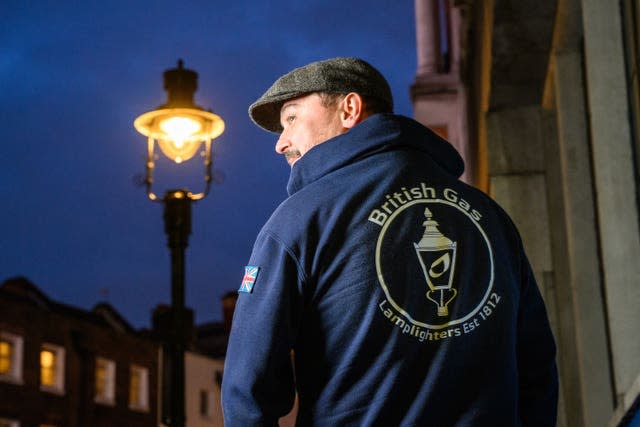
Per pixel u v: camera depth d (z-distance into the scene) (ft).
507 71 21.93
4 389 96.68
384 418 5.32
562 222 22.41
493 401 5.52
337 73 6.29
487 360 5.59
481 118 25.54
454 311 5.57
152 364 119.24
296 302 5.51
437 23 41.83
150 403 117.60
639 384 10.15
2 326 97.91
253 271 5.61
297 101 6.39
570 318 21.77
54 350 104.27
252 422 5.37
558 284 22.09
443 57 45.16
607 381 17.40
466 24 31.19
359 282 5.46
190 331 25.21
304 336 5.57
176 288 25.27
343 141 5.91
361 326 5.40
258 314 5.48
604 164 13.09
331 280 5.51
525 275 6.37
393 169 5.86
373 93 6.31
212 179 25.72
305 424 5.46
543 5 19.92
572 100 19.58
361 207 5.68
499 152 23.17
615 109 13.16
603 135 13.16
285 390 5.59
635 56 12.59
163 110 25.26
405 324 5.43
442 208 5.84
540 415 6.57
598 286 17.94
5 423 96.12
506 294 5.85
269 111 6.73
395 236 5.61
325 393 5.42
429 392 5.36
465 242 5.80
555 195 22.61
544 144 23.04
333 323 5.46
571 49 19.86
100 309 122.93
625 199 12.90
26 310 100.99
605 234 12.90
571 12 19.25
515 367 5.82
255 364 5.42
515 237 6.36
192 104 25.75
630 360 12.50
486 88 23.11
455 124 40.57
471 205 6.02
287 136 6.43
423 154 6.11
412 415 5.31
